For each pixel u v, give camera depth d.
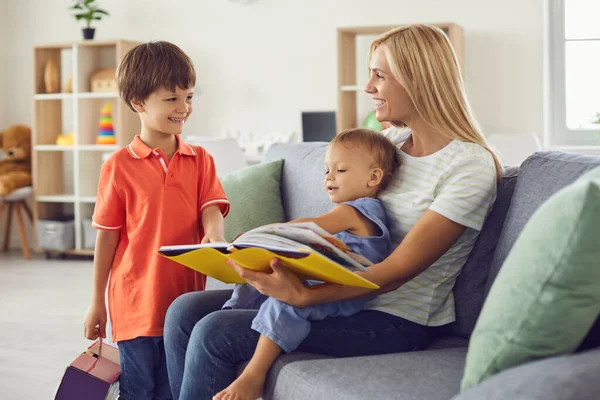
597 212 1.05
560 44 4.93
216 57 5.81
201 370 1.60
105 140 5.62
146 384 2.00
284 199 2.55
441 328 1.77
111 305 2.04
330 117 5.34
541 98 5.05
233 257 1.52
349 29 5.05
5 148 5.89
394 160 1.77
